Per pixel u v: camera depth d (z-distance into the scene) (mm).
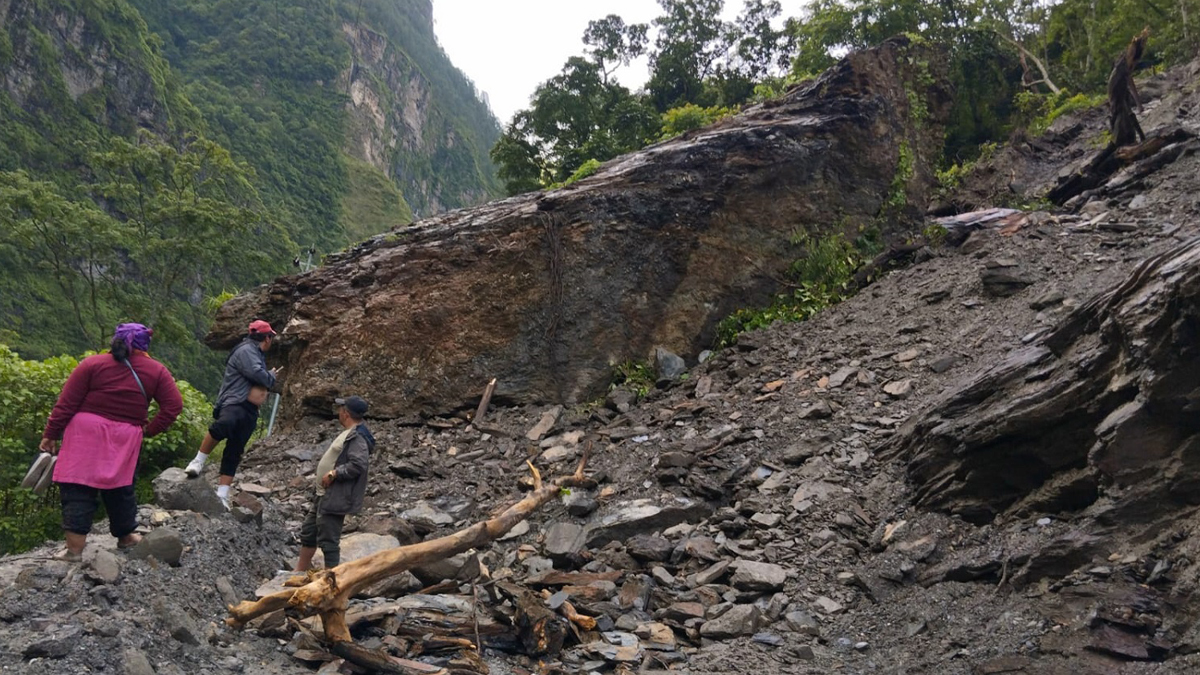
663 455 8023
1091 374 5582
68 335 49250
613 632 5488
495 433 9797
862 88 14008
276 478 9133
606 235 11242
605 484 8133
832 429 8195
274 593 4711
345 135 148625
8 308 46750
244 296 12266
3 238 42094
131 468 4789
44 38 74250
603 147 29375
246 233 30891
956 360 8781
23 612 4113
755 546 6664
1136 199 12312
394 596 5723
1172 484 5039
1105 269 9734
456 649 4992
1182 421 5012
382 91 169000
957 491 6375
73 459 4602
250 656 4484
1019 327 8852
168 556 4934
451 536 5418
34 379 11289
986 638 4996
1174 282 4824
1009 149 18328
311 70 150625
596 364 10781
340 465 5234
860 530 6668
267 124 126875
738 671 5027
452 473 8961
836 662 5227
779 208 12383
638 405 10102
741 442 8344
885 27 27344
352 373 10758
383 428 10266
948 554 6035
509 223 11242
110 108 81812
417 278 11172
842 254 12391
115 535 4930
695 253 11586
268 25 150875
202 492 6008
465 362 10680
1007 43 30906
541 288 10938
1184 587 4637
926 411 7043
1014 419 5891
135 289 30344
